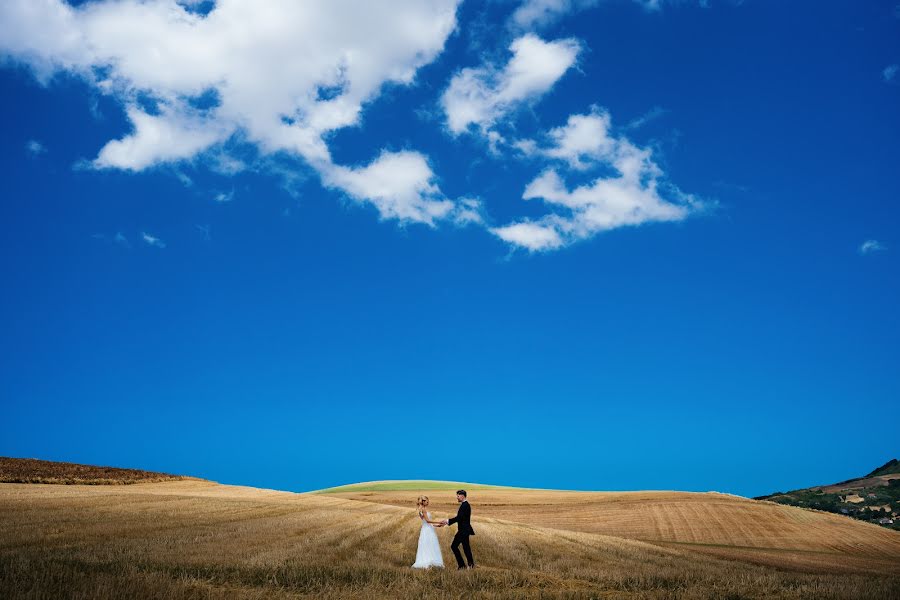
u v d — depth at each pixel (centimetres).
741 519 5847
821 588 1642
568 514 6166
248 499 4547
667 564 2561
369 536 2703
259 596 1270
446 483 12081
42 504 3117
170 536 2255
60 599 1087
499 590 1488
